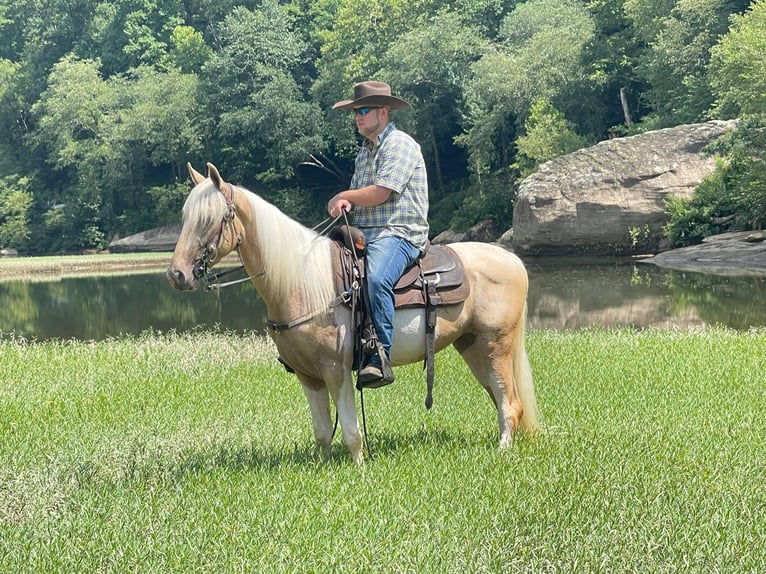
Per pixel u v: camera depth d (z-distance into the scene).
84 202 79.75
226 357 14.78
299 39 79.62
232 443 8.59
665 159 43.56
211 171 6.62
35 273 55.44
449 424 9.20
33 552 5.45
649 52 53.59
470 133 59.84
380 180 7.09
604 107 59.44
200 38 85.44
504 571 5.05
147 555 5.32
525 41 60.47
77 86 79.19
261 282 6.98
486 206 59.19
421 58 61.94
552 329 19.95
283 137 70.00
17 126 89.50
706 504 6.04
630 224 42.97
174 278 6.51
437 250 7.62
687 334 15.81
